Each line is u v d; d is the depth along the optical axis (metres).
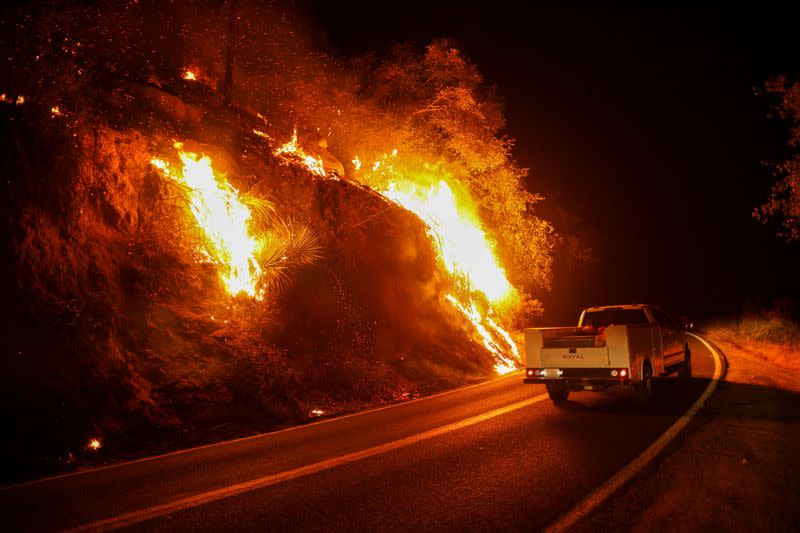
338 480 6.84
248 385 11.66
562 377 11.43
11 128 11.02
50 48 11.55
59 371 9.59
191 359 11.53
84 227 11.73
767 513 5.05
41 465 8.18
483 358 19.55
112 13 13.57
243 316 13.47
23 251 10.30
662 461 7.12
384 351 16.36
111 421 9.59
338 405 13.16
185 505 6.09
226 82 18.59
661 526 4.91
